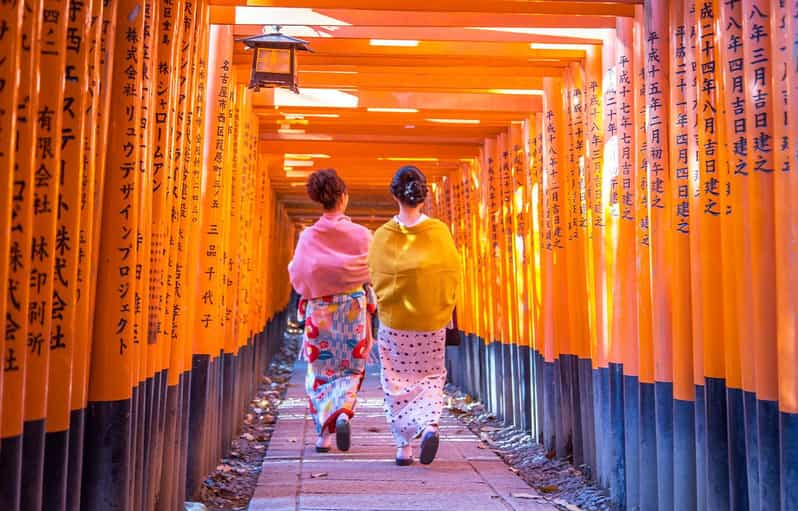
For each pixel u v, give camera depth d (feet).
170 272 10.98
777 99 8.82
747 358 9.46
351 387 16.38
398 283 15.10
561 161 17.74
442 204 34.22
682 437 11.20
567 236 17.34
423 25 14.39
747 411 9.45
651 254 12.03
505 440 20.45
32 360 6.72
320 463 15.72
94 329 8.43
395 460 15.94
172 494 11.17
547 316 18.11
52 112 6.82
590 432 15.53
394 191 15.33
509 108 20.35
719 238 10.32
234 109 17.43
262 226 28.86
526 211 21.15
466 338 29.50
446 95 20.57
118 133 8.63
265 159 28.96
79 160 7.30
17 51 6.17
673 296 11.37
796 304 8.63
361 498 12.90
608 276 13.85
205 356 14.30
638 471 12.70
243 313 21.38
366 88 19.49
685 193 11.19
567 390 17.11
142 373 9.48
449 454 16.84
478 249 27.40
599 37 14.71
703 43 10.43
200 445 13.91
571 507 13.15
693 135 10.84
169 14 10.15
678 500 11.21
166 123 10.09
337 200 16.58
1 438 6.25
